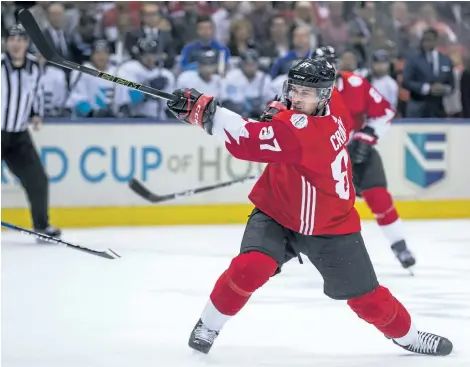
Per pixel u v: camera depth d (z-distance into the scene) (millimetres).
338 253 10875
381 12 30312
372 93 17422
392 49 29797
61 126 25531
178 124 26203
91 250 12297
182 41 28547
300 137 10328
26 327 13555
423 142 27594
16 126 22828
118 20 27922
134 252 21391
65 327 13547
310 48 29844
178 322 13906
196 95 10773
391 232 18469
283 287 16922
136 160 26047
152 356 11797
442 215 27922
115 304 15336
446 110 29578
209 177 26500
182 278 17969
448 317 14398
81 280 17719
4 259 20391
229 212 26750
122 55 27891
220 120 10633
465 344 12508
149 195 22719
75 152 25672
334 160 10602
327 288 11227
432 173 27750
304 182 10641
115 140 25875
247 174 26766
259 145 10383
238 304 11133
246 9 29938
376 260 20516
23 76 22828
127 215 26141
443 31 31062
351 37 29406
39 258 20516
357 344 12492
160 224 26359
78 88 26531
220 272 18719
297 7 30016
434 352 11742
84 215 25844
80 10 28375
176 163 26266
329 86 10633
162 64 27375
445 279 18000
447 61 28812
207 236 24172
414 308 15141
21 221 25266
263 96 26875
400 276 18391
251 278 10914
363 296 11188
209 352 12023
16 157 22984
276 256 10977
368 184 18484
